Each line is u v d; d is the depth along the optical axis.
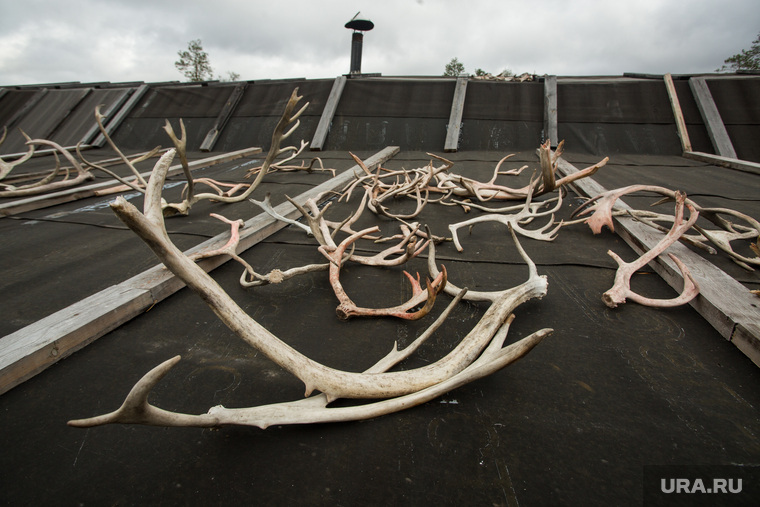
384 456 1.32
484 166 6.18
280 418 1.31
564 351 1.85
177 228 3.49
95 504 1.17
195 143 8.37
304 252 3.01
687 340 1.93
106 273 2.67
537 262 2.80
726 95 7.06
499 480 1.24
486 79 8.61
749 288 2.32
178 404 1.54
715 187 4.69
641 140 7.02
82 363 1.78
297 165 6.35
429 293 1.81
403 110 8.09
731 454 1.33
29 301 2.31
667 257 2.55
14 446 1.37
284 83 8.94
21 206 4.04
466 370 1.40
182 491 1.21
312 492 1.20
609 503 1.17
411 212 4.03
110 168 6.58
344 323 2.10
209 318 2.13
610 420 1.47
